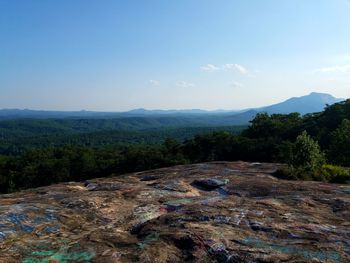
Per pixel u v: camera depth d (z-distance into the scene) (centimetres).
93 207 852
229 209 809
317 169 1659
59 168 6212
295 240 612
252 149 5991
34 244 605
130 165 6600
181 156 6569
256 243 597
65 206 849
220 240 604
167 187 1109
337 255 546
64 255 564
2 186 6125
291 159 1891
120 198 970
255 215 758
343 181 1532
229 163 1908
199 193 1088
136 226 738
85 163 6538
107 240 633
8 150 13838
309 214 773
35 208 792
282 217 746
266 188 1089
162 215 779
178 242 604
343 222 719
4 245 589
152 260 539
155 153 6656
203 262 534
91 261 541
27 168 6138
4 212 737
